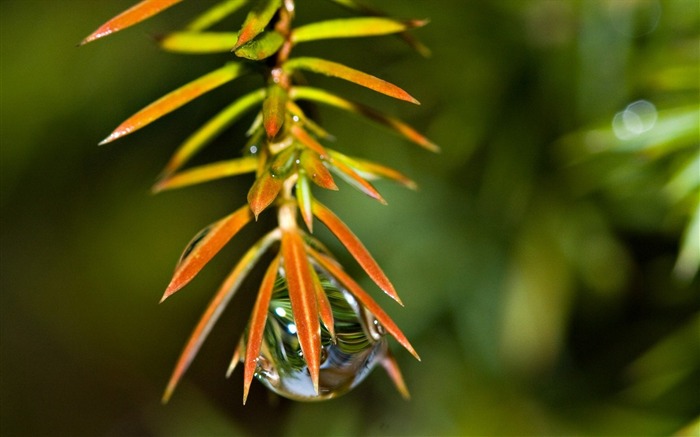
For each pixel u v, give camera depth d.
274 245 0.09
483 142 0.13
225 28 0.13
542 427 0.14
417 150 0.13
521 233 0.13
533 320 0.13
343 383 0.09
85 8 0.15
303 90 0.09
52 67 0.15
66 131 0.15
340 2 0.10
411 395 0.15
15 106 0.15
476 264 0.14
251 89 0.14
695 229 0.10
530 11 0.12
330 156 0.09
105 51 0.15
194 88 0.09
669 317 0.13
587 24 0.12
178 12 0.15
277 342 0.09
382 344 0.09
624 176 0.11
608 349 0.14
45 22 0.15
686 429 0.11
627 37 0.12
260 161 0.09
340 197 0.14
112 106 0.15
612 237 0.12
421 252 0.14
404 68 0.12
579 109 0.12
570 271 0.13
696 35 0.11
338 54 0.13
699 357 0.12
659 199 0.12
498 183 0.12
